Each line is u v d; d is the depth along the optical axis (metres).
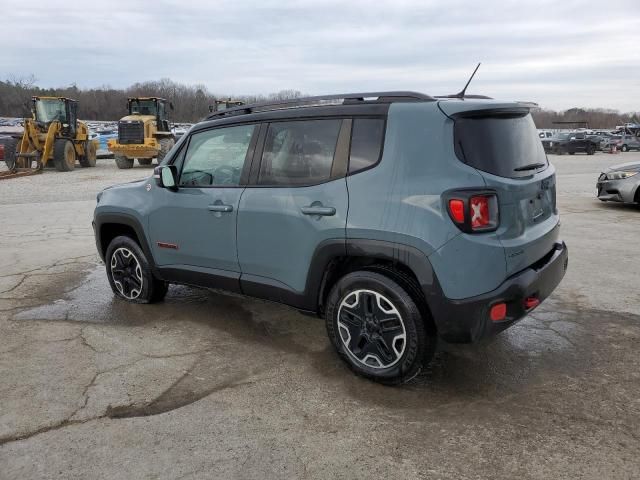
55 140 21.31
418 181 3.07
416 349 3.15
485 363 3.65
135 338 4.14
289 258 3.62
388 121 3.24
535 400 3.15
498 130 3.24
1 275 5.98
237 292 4.05
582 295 5.04
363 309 3.34
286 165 3.66
